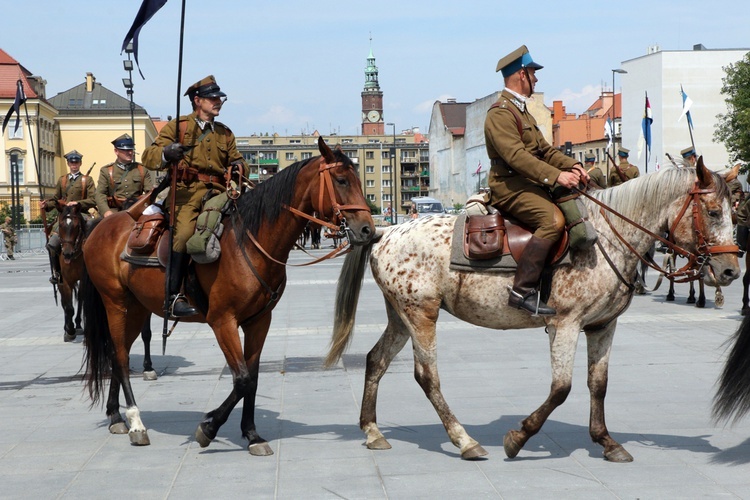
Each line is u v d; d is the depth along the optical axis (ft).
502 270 21.42
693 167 21.26
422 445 23.17
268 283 22.54
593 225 21.40
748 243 48.26
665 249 28.53
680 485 19.24
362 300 63.31
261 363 36.83
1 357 40.65
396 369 34.73
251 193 22.98
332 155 21.52
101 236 25.64
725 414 21.70
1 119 233.96
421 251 22.29
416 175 481.46
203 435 22.93
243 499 18.83
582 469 20.63
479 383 31.40
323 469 21.03
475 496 18.70
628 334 42.80
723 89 199.11
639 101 257.75
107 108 281.13
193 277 23.15
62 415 28.04
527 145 21.86
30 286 84.58
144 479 20.56
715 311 52.39
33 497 19.34
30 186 232.32
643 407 27.02
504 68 22.26
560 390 20.97
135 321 25.61
